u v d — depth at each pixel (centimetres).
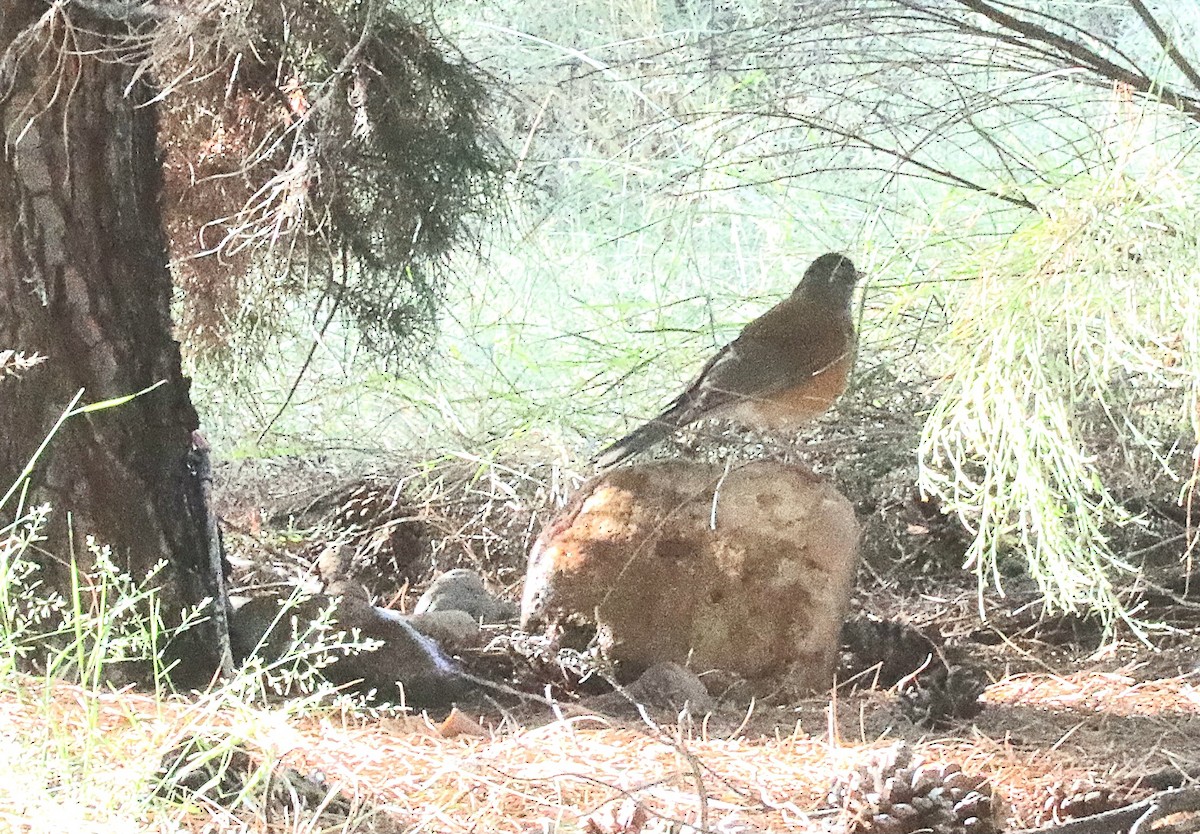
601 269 720
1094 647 479
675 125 562
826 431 550
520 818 278
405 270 500
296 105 481
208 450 421
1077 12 621
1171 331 374
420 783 297
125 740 289
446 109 494
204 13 406
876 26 538
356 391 658
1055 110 498
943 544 543
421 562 576
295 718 340
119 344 389
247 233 495
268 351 575
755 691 413
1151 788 303
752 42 543
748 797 276
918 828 266
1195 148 402
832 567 425
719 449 556
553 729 349
